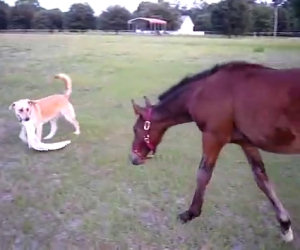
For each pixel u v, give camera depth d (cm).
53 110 735
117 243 428
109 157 658
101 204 510
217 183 565
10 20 5481
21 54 2123
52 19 5772
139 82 1319
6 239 436
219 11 5141
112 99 1082
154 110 439
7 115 920
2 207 504
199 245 424
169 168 614
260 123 368
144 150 453
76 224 466
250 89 372
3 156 676
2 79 1375
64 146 708
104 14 6400
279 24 5403
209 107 393
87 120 871
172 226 457
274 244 425
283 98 356
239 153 686
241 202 510
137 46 2786
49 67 1664
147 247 421
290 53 2250
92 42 3111
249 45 2938
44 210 497
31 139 691
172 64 1769
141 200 519
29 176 595
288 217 421
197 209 425
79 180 580
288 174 593
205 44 3080
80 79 1373
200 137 767
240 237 438
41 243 430
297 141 362
